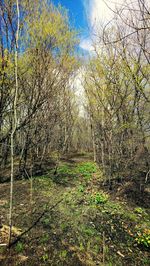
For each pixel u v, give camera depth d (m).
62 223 5.56
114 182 9.21
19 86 8.04
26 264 3.86
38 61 7.83
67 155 20.72
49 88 8.76
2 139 8.55
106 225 5.80
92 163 15.14
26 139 9.83
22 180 9.52
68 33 8.00
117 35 6.97
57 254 4.28
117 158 9.41
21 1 5.98
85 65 11.26
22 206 6.38
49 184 9.13
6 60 5.65
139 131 8.43
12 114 8.04
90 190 8.71
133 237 5.34
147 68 6.62
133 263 4.39
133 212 6.78
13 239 4.50
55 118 11.70
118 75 8.38
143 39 4.39
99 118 10.39
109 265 4.20
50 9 7.30
